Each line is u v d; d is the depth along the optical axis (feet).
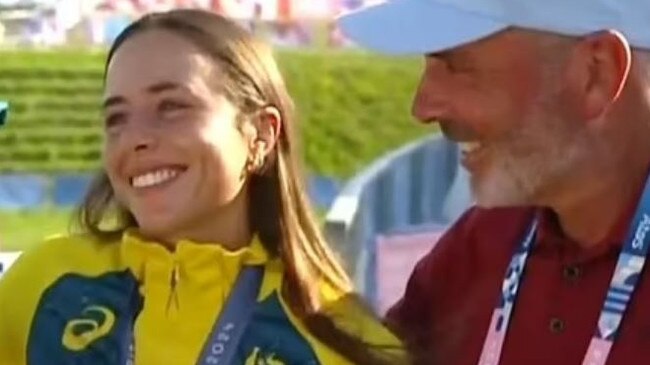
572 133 6.72
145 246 7.91
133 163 7.84
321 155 42.19
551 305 7.16
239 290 7.95
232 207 8.04
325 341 7.91
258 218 8.16
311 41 46.24
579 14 6.66
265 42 8.38
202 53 7.97
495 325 7.41
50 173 38.91
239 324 7.87
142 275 7.96
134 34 8.02
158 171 7.82
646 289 6.80
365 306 8.21
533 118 6.75
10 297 8.05
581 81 6.68
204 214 7.89
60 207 36.09
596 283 7.02
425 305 8.02
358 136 43.47
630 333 6.79
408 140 43.16
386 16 7.13
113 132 7.96
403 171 23.95
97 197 8.25
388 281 20.40
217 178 7.86
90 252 8.14
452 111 6.91
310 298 7.98
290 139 8.30
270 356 7.81
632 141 6.78
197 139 7.80
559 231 7.22
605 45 6.62
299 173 8.35
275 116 8.22
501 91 6.78
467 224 7.93
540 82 6.71
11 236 32.48
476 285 7.72
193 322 7.83
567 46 6.68
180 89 7.85
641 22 6.73
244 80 8.07
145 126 7.82
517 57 6.73
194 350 7.79
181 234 7.94
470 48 6.82
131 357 7.76
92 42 45.50
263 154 8.17
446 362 7.66
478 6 6.77
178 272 7.86
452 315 7.79
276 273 8.07
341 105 45.19
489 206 7.07
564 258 7.18
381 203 23.40
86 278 8.03
